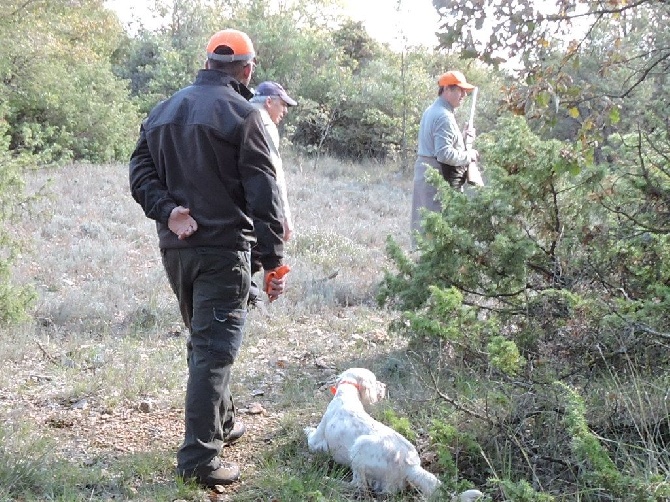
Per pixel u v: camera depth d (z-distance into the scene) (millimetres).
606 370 4477
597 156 6258
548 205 5637
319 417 5066
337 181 18297
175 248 4070
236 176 4023
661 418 3928
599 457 3342
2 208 7695
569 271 5527
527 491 3242
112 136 20141
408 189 18156
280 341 7242
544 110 4223
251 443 4758
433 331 4469
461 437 3902
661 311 4441
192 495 4000
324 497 3828
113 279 9219
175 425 5090
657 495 3160
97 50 25297
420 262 5883
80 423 5074
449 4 3982
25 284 8289
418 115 23016
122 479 4168
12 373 6070
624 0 4090
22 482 4000
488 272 5594
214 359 4059
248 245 4133
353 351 6848
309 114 22984
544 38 4027
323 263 10117
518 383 4230
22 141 19062
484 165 5938
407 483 3943
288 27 26281
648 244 5242
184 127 4016
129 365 6230
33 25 19094
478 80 19000
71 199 13742
